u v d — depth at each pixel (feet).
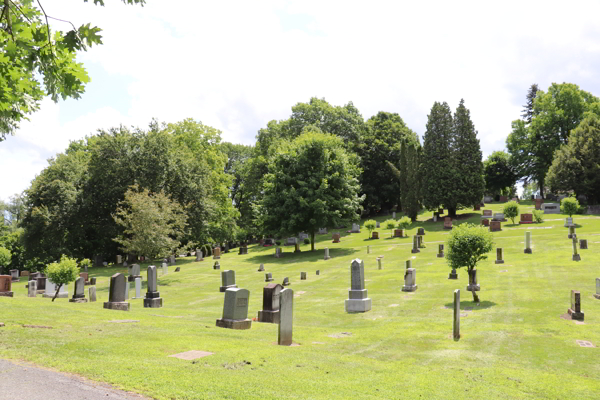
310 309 67.15
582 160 196.95
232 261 154.20
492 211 205.77
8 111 26.05
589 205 195.83
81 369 23.48
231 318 45.32
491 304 62.03
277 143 206.39
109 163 156.04
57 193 163.43
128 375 22.61
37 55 21.35
